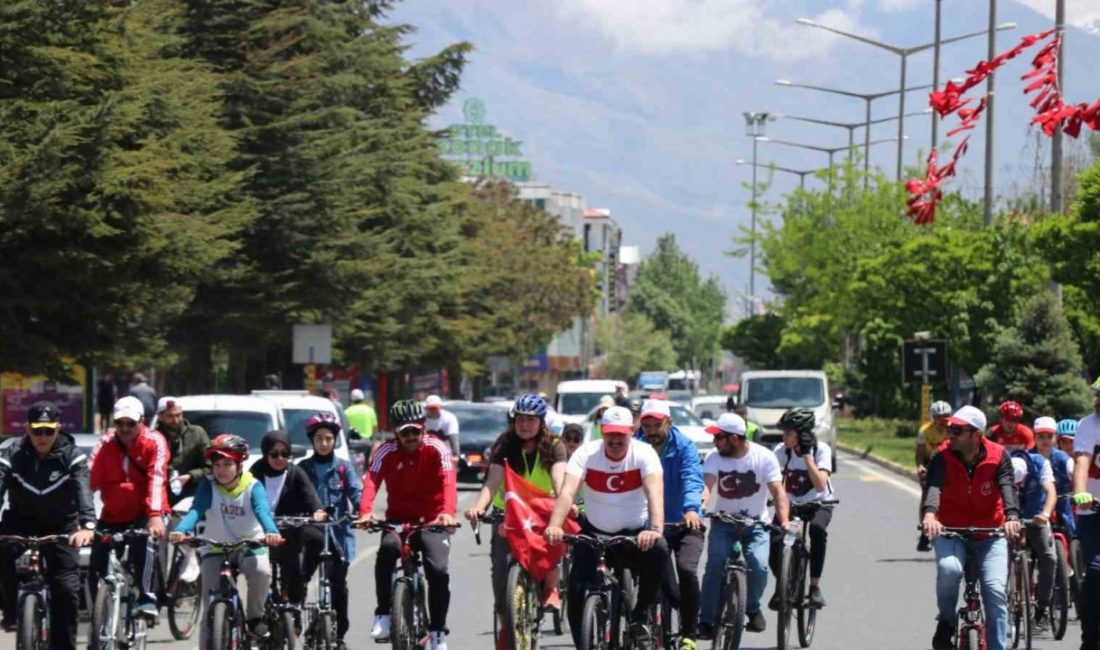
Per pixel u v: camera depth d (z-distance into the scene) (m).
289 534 20.58
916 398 99.94
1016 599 22.41
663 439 20.11
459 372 106.94
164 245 42.06
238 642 18.86
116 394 90.94
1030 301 64.31
